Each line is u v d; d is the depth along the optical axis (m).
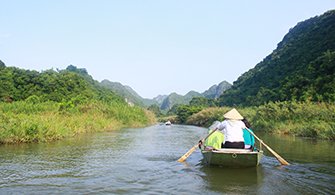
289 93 41.62
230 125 9.54
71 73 49.72
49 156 11.20
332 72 37.22
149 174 8.23
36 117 17.77
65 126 19.70
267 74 63.97
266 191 6.61
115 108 39.53
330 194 6.38
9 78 40.47
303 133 21.23
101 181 7.46
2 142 14.54
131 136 21.45
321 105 25.55
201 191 6.62
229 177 7.89
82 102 38.19
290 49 65.88
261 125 29.47
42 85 42.69
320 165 9.46
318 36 59.06
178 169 8.92
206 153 9.30
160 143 16.59
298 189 6.76
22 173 8.30
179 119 83.75
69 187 6.91
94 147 14.02
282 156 11.24
